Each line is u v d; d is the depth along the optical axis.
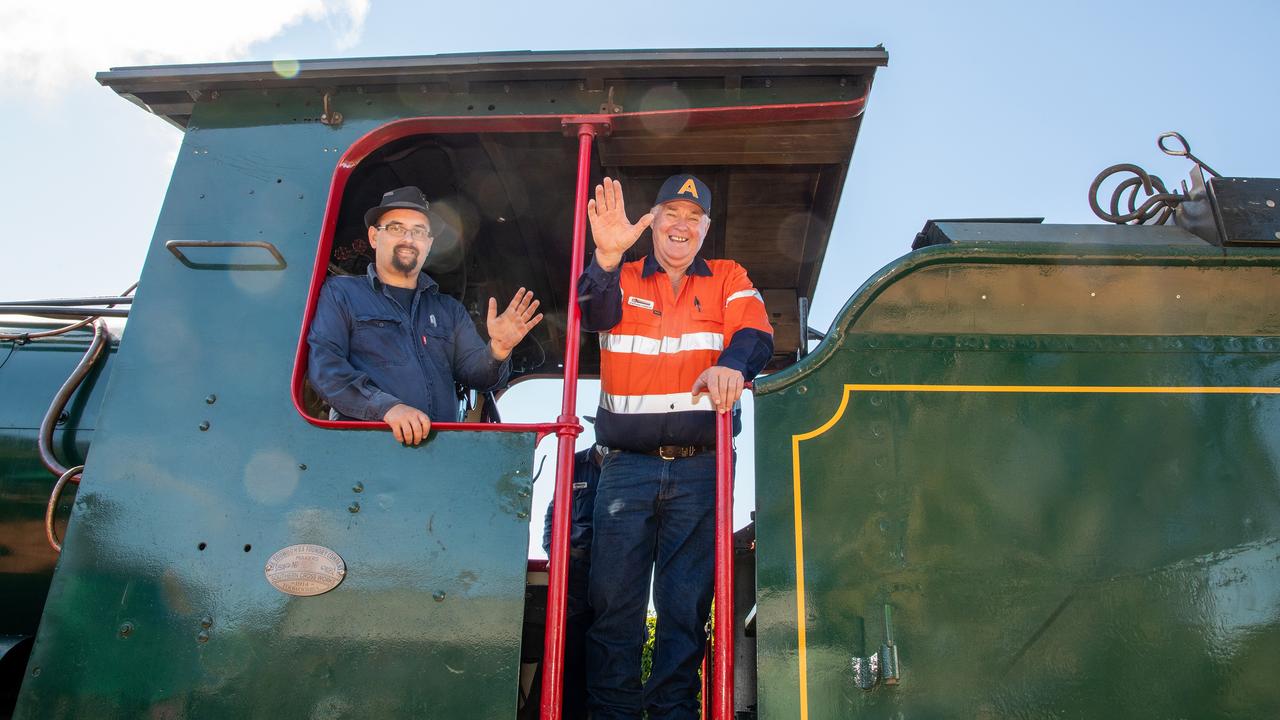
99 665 2.32
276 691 2.26
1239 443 2.45
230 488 2.44
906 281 2.59
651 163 3.09
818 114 2.73
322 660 2.28
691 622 2.64
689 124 2.80
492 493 2.38
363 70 2.77
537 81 2.78
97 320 3.41
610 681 2.61
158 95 2.92
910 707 2.23
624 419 2.80
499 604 2.29
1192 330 2.57
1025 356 2.53
